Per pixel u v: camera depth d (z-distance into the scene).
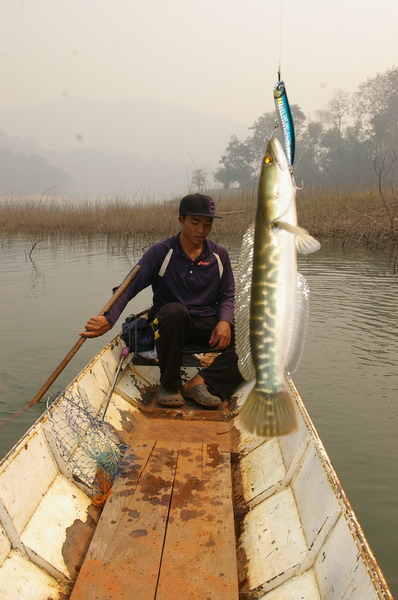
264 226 2.09
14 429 5.00
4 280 11.52
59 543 2.71
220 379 4.43
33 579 2.44
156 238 19.17
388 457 4.40
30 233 21.69
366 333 7.32
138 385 4.72
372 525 3.62
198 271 4.46
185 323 4.28
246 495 3.29
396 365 6.23
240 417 2.17
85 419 3.50
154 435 3.96
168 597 2.37
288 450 3.35
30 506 2.74
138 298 9.83
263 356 2.14
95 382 4.06
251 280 2.16
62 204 26.16
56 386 5.87
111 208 22.73
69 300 9.58
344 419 5.02
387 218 16.23
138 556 2.60
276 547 2.72
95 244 18.14
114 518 2.88
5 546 2.46
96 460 3.27
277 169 2.05
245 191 24.66
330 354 6.57
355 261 13.27
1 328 7.84
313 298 9.21
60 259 14.60
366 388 5.65
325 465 2.76
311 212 18.80
